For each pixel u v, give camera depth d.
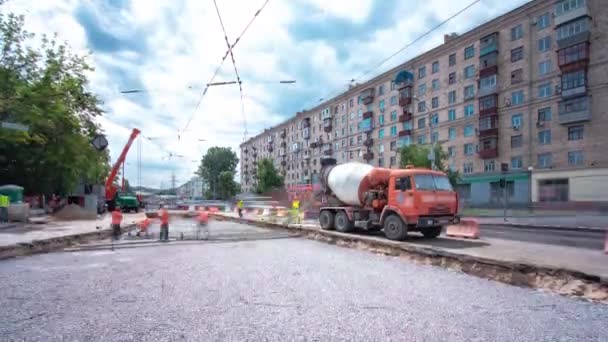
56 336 4.05
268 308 5.07
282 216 26.30
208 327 4.31
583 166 33.91
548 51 37.16
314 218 23.34
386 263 9.07
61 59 24.52
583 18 34.00
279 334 4.09
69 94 24.67
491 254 8.46
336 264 8.73
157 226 21.62
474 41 44.03
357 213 13.77
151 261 9.16
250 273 7.52
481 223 21.94
